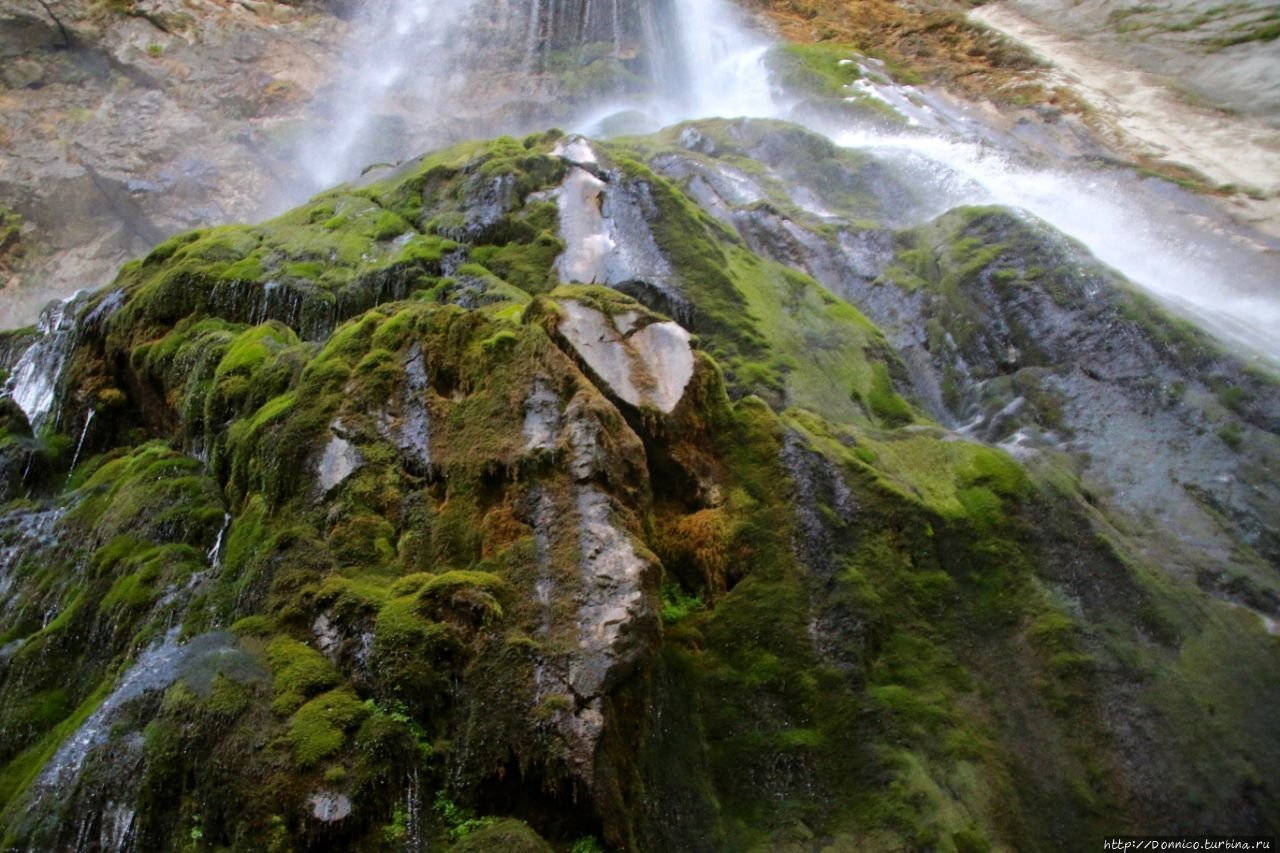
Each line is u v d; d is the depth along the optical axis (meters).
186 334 8.73
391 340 6.90
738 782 5.68
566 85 21.08
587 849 4.83
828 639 6.19
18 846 4.96
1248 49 18.77
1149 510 7.39
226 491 7.00
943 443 7.61
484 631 5.22
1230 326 9.80
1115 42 20.53
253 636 5.54
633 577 5.41
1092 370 8.60
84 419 9.05
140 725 5.21
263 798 4.71
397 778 4.86
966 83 19.59
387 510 6.06
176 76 20.11
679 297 8.77
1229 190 14.61
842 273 10.48
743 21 22.31
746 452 7.05
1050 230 9.76
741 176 12.53
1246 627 6.45
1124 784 5.72
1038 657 6.26
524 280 8.84
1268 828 5.59
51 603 7.07
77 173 18.67
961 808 5.55
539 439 5.99
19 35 19.47
